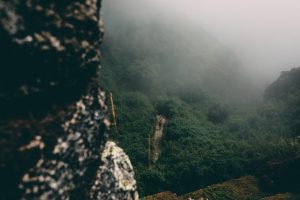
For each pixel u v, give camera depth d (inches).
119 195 261.3
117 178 264.4
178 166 1175.6
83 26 212.5
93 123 232.5
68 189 213.9
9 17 182.5
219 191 1021.2
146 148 1322.6
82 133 223.8
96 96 237.0
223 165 1177.4
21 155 188.2
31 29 190.1
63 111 213.0
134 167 1195.9
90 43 218.8
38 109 202.7
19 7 185.9
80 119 222.7
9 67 188.1
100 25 223.8
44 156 198.1
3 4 181.0
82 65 216.4
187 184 1135.6
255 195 1050.1
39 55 194.1
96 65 227.8
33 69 195.0
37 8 191.9
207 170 1158.3
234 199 1008.2
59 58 202.4
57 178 204.8
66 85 212.4
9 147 184.9
